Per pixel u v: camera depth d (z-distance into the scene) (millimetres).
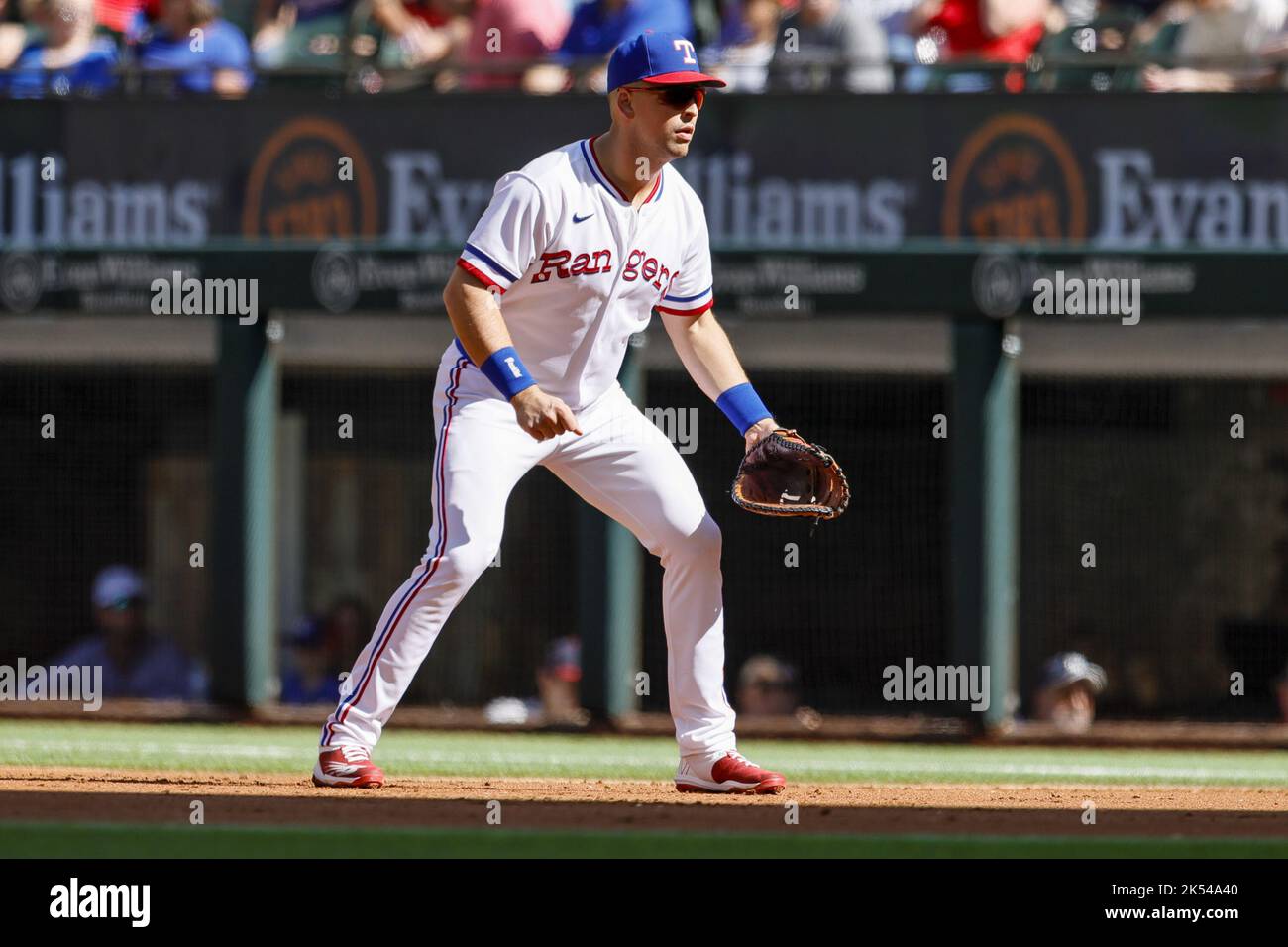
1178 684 27656
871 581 27516
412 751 20188
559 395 12453
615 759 19078
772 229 24125
